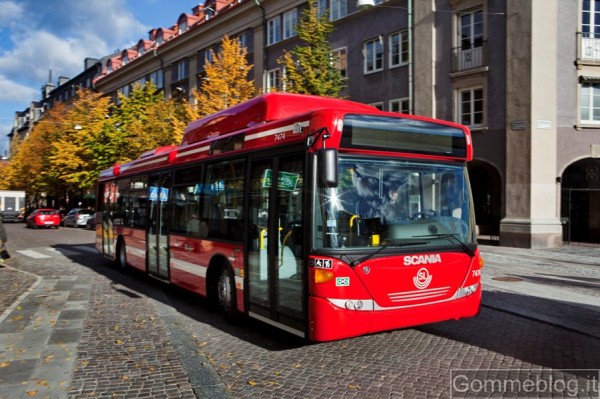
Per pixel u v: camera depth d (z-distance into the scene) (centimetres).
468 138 663
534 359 595
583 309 850
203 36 3866
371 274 555
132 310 873
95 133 3822
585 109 2028
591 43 2002
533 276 1209
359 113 581
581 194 2258
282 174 628
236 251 729
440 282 602
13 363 582
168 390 502
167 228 1010
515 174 1983
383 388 505
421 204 615
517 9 1977
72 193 5169
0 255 1733
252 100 799
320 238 552
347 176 570
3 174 7238
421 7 2286
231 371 560
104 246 1524
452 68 2194
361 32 2592
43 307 891
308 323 555
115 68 5988
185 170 944
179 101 3722
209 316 830
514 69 1984
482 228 2328
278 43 3081
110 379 532
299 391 499
